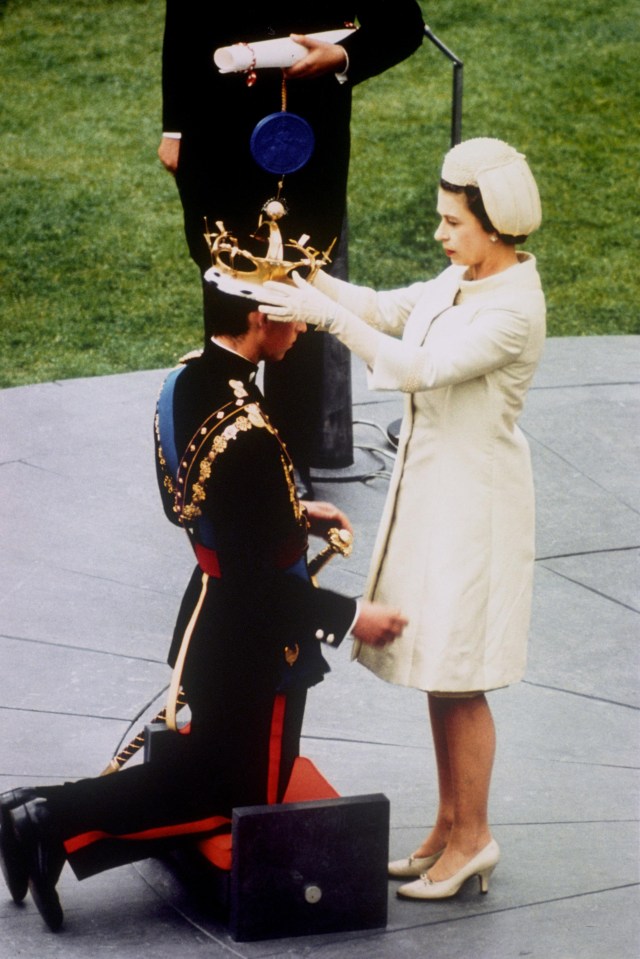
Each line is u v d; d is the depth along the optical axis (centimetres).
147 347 3070
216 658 1154
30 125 4406
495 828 1357
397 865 1267
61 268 3512
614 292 3475
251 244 1808
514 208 1127
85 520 1997
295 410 1973
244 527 1109
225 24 1753
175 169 1883
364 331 1124
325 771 1457
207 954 1147
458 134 2258
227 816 1192
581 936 1180
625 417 2406
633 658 1719
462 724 1209
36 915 1202
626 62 4891
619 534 2027
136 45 4969
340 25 1761
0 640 1688
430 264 3591
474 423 1163
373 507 2081
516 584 1194
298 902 1166
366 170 4122
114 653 1673
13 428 2298
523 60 4894
